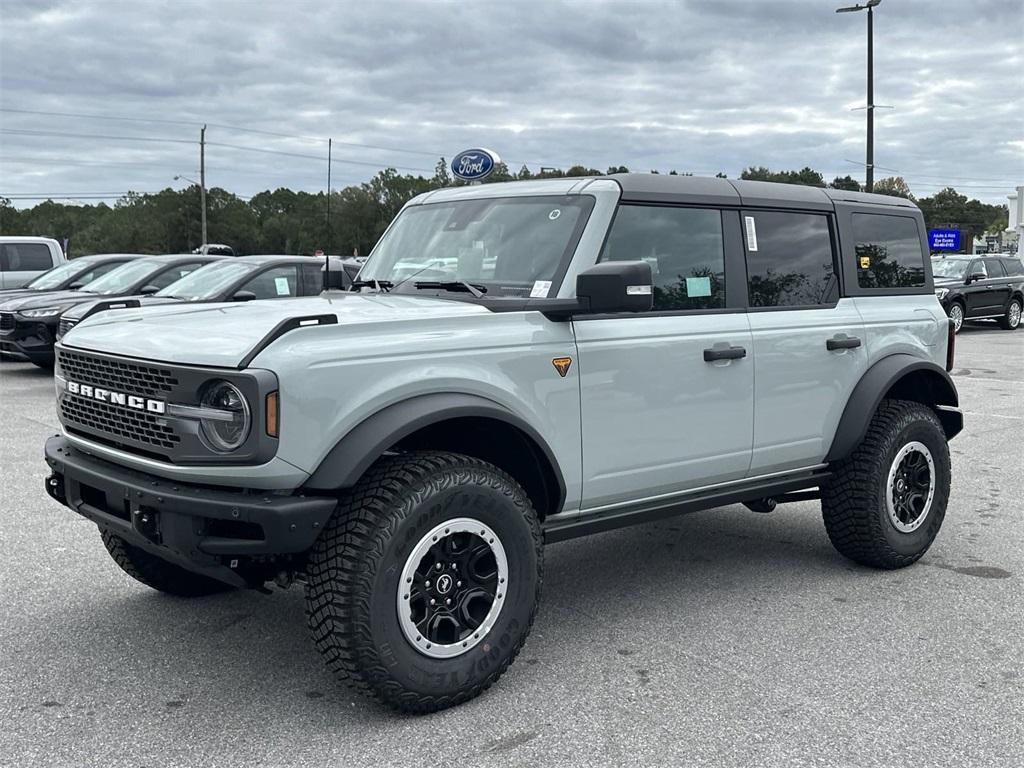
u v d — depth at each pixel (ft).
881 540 16.33
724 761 10.15
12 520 19.51
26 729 10.85
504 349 11.89
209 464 10.41
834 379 15.97
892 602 15.24
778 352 15.08
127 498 11.06
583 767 10.03
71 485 12.45
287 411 10.11
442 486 10.91
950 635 13.80
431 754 10.30
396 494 10.66
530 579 11.89
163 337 11.30
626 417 13.23
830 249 16.51
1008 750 10.40
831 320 15.99
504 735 10.73
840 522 16.47
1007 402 37.83
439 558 11.15
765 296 15.25
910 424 16.47
